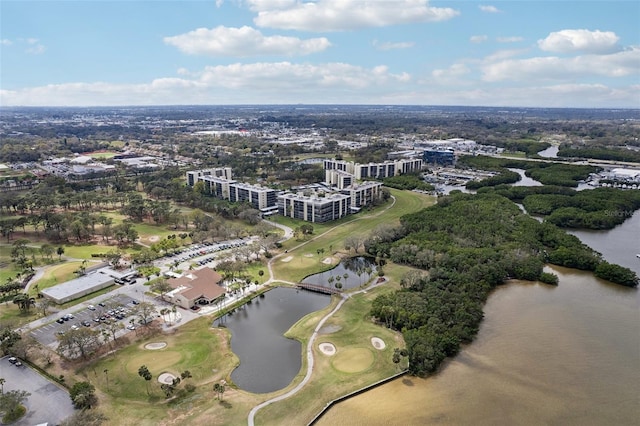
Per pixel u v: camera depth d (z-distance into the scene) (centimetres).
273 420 11600
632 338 15750
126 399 12306
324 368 13950
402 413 11944
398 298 17262
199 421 11494
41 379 13175
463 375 13600
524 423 11606
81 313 17400
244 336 16125
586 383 13262
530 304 18250
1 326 15462
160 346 15150
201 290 18888
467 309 16612
